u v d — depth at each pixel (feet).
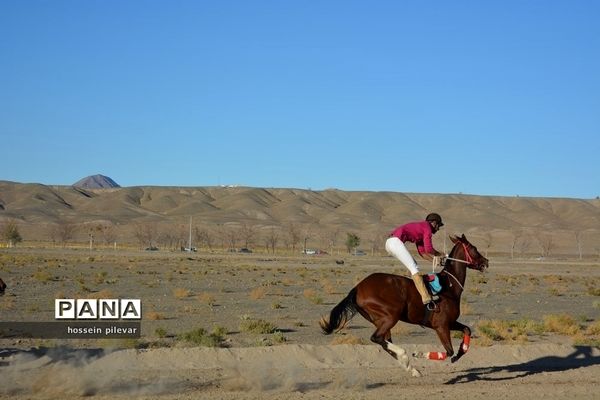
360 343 71.20
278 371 54.24
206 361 58.65
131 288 144.46
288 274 217.77
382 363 61.26
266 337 76.48
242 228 645.92
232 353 60.59
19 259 246.47
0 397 44.29
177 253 399.03
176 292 126.21
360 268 263.08
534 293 160.66
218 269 235.40
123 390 46.83
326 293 143.64
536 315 109.91
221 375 52.95
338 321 50.88
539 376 55.01
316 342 73.36
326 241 621.72
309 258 367.04
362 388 48.70
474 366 60.54
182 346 67.00
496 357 64.13
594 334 83.97
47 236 604.90
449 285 51.60
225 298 128.47
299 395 45.80
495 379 53.57
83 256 304.09
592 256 557.33
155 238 584.81
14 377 50.03
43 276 157.48
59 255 305.53
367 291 50.47
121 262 261.85
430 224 52.31
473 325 91.61
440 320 50.57
